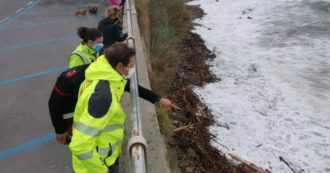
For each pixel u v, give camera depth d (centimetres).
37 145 567
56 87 322
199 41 1844
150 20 1412
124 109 525
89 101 262
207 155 871
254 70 1540
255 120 1155
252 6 2575
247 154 975
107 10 670
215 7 2595
